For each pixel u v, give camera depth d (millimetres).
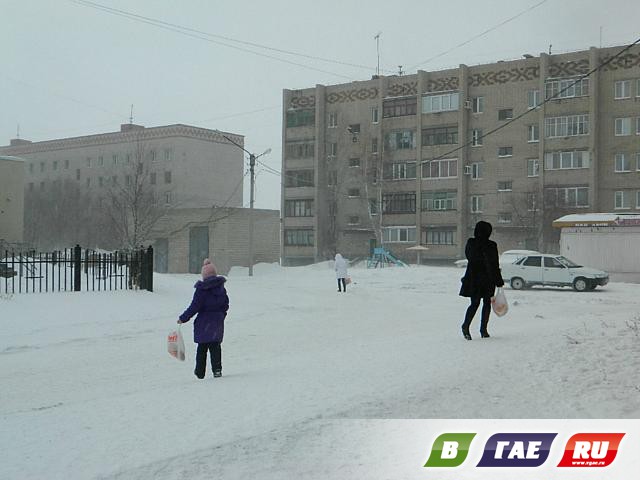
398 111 69500
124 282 23594
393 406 7074
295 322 18719
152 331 16516
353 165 72062
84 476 5027
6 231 36125
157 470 5172
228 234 48125
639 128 58375
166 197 77312
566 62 61469
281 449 5699
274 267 49125
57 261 21125
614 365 8758
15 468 5223
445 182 66500
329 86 73875
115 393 9203
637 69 58469
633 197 58469
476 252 11836
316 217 73000
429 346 11219
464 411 6902
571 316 19703
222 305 9891
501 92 64562
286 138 75625
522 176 63250
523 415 6723
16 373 11078
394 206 69250
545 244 60438
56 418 6891
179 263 50125
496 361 9430
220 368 9805
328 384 8211
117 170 88250
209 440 5871
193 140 84750
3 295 18719
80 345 14305
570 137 60562
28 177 97250
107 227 67562
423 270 41438
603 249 38312
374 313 21547
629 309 23047
